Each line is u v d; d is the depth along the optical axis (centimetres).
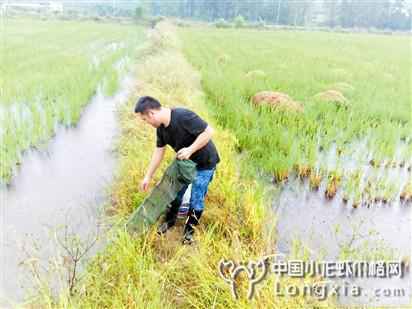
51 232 375
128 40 2144
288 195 480
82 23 3841
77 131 672
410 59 1712
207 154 329
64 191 466
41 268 320
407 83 1115
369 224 423
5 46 1614
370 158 593
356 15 5431
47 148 596
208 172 335
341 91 930
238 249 304
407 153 573
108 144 613
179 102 707
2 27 2783
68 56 1398
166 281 296
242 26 4597
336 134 659
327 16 5769
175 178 325
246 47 2009
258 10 6581
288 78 1071
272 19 6500
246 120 668
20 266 329
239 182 457
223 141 543
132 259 295
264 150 573
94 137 646
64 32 2533
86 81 961
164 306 277
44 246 356
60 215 412
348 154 589
